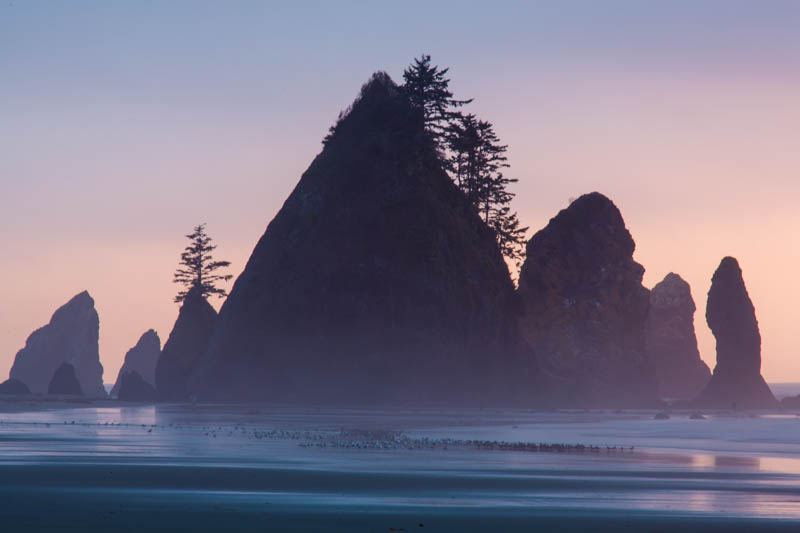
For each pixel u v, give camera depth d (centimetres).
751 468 7581
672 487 5800
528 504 4725
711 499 5147
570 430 14188
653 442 11462
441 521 4028
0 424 12538
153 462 6712
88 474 5681
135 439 9638
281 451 8244
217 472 6003
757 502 5025
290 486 5306
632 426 16150
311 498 4766
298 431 12181
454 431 13188
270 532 3584
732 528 3953
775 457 9056
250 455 7662
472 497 5003
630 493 5384
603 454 9031
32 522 3700
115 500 4475
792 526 4028
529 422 17200
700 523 4097
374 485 5475
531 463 7538
